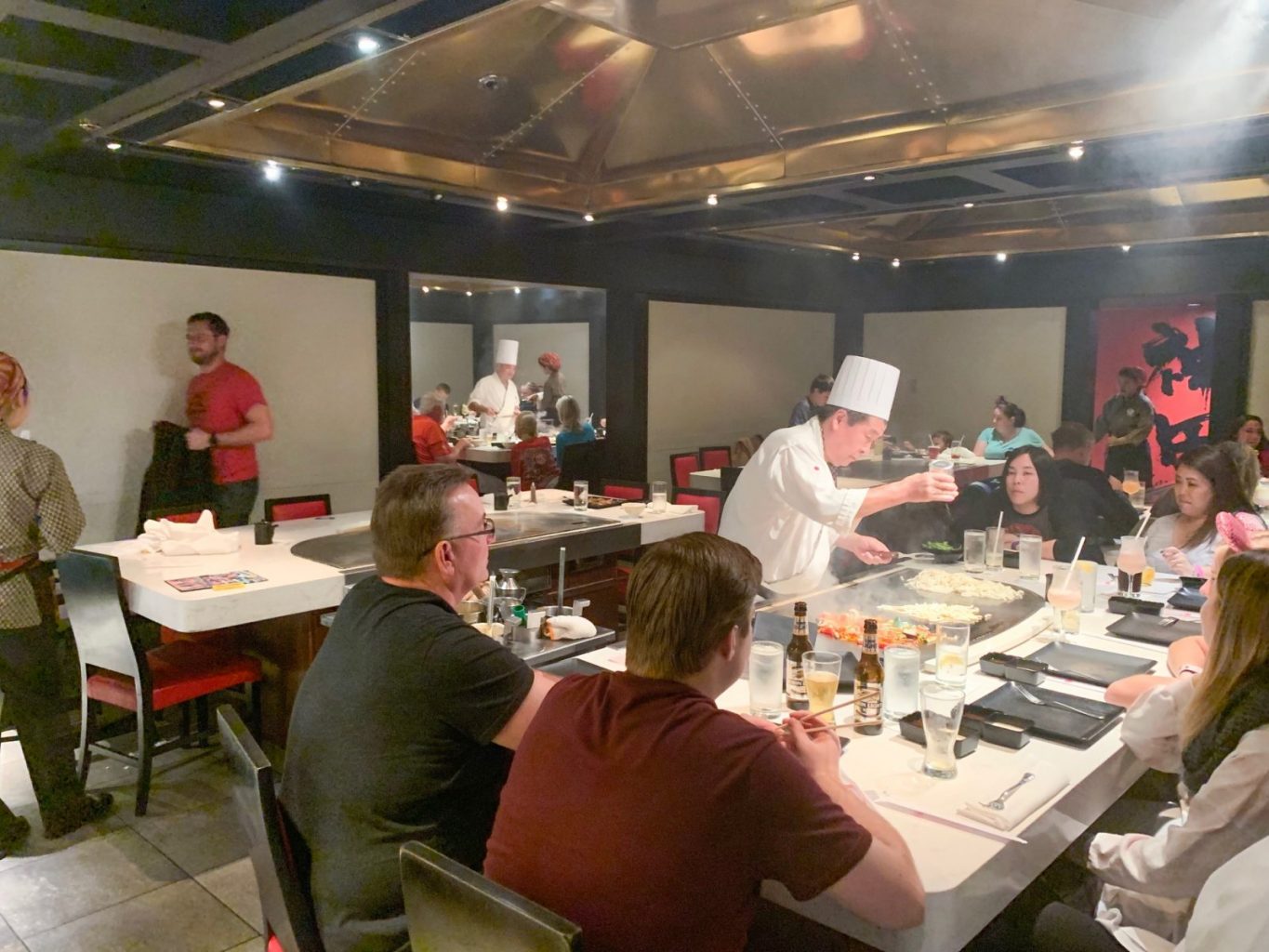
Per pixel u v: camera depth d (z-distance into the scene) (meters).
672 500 5.05
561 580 2.78
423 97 3.20
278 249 5.04
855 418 3.24
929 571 3.00
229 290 4.92
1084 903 1.93
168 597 2.86
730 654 1.32
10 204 4.13
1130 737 1.76
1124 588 2.83
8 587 2.82
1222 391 7.23
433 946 1.19
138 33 2.32
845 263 8.63
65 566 2.96
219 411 4.57
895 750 1.75
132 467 4.63
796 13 2.61
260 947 2.43
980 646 2.36
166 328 4.70
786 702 1.98
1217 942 1.11
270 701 3.56
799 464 3.15
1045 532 3.74
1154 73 2.49
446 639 1.56
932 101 2.88
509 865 1.24
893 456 6.93
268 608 2.98
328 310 5.34
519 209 4.11
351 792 1.53
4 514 2.79
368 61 2.46
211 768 3.46
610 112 3.51
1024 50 2.52
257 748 1.45
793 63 2.91
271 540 3.70
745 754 1.17
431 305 11.03
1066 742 1.79
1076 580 2.75
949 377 8.67
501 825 1.28
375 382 5.61
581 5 2.64
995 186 4.21
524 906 1.05
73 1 2.23
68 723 2.99
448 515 1.70
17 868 2.78
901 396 8.98
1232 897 1.12
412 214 5.44
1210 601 1.72
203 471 4.63
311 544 3.63
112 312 4.51
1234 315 7.11
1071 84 2.64
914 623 2.41
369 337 5.55
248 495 4.72
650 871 1.14
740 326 8.02
